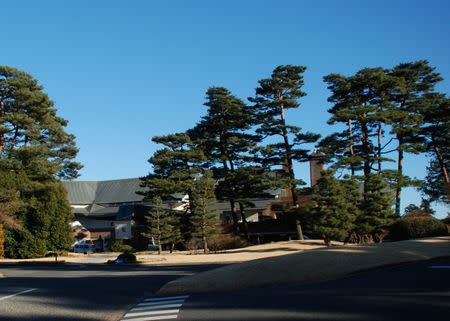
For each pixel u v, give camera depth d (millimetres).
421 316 10703
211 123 57625
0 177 49031
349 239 45812
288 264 19891
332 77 52438
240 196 56250
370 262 20641
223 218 73375
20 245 50531
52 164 53500
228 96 56531
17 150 51562
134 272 28125
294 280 17969
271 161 53656
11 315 13742
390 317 10773
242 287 17453
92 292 18281
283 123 52938
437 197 67625
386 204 42750
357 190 44531
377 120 50688
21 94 52750
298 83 53469
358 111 49438
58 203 53406
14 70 54125
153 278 23328
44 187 52219
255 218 72812
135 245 67500
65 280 23781
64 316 13438
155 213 53688
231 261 35844
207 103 57094
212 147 57875
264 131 53875
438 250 25609
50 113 57375
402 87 53969
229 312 12531
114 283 21359
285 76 52688
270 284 17672
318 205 42625
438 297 12797
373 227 42375
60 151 58469
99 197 84750
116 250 61938
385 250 24000
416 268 19938
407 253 23562
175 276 24172
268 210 72375
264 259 21703
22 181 50438
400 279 16844
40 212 52062
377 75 50719
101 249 68438
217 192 57125
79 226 72562
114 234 70500
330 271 18984
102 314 13609
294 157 53312
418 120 52344
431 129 56719
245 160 55156
